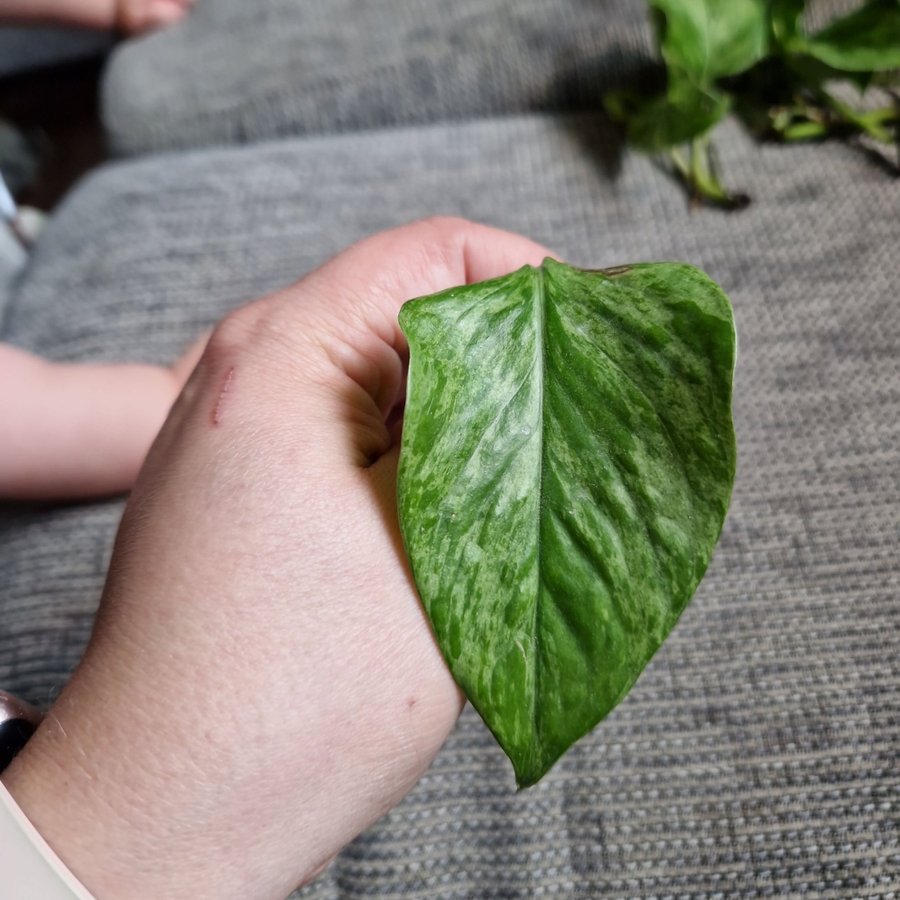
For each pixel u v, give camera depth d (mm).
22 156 720
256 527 264
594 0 442
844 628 322
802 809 302
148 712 254
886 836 297
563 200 415
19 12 606
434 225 307
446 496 248
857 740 308
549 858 304
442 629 247
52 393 379
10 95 763
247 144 481
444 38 455
